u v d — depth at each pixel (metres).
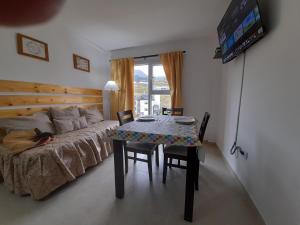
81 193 1.71
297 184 0.96
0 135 1.94
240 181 1.87
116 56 4.12
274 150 1.21
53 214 1.42
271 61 1.27
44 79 2.62
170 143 1.33
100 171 2.19
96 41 3.57
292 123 1.01
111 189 1.78
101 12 2.40
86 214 1.42
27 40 2.33
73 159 1.93
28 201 1.58
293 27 1.01
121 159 1.58
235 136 2.11
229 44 2.00
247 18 1.47
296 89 0.98
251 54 1.66
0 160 1.74
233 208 1.49
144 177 2.02
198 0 2.14
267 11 1.32
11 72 2.17
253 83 1.59
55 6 0.42
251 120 1.62
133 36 3.29
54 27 2.75
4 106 2.10
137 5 2.24
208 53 3.37
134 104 4.03
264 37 1.38
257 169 1.47
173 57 3.49
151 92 3.97
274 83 1.22
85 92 3.49
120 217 1.38
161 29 2.99
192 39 3.44
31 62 2.41
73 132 2.48
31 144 1.72
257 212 1.43
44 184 1.59
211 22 2.72
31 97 2.41
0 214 1.42
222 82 2.96
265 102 1.35
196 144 1.26
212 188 1.80
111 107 4.25
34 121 2.18
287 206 1.04
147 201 1.58
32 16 0.40
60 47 2.89
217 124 3.34
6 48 2.11
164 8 2.32
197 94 3.53
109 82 3.70
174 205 1.53
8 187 1.71
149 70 3.90
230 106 2.39
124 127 1.62
